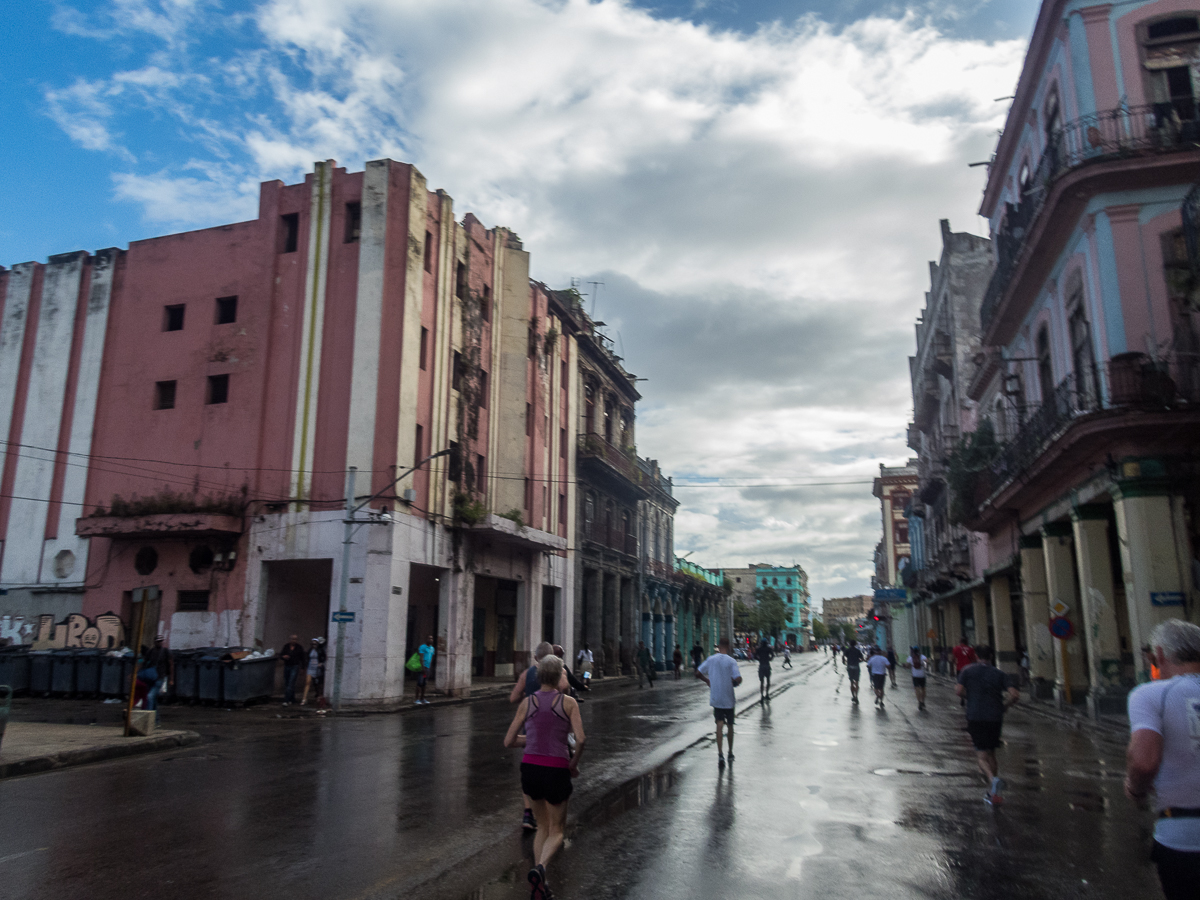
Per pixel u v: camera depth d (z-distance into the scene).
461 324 28.06
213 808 8.48
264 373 24.94
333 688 21.72
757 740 14.70
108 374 27.19
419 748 13.44
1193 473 14.64
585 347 40.78
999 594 27.67
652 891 5.75
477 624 33.59
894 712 20.72
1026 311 22.06
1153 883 5.95
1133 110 16.11
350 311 24.53
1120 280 15.58
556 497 36.22
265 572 23.80
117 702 20.91
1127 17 16.64
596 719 18.95
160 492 25.41
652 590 50.69
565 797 5.83
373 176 25.08
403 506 23.73
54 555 26.34
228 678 20.81
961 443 26.02
